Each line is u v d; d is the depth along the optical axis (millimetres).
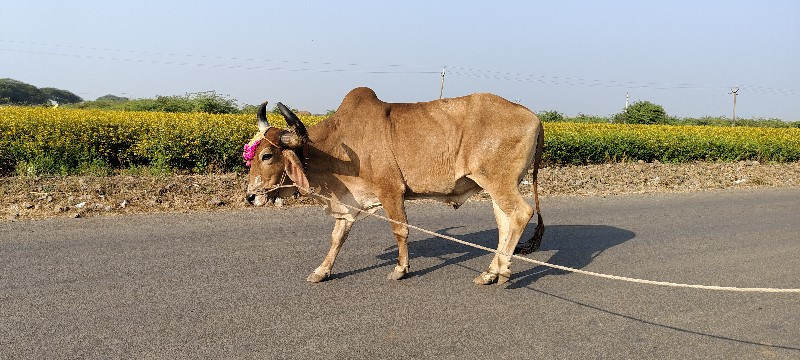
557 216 10430
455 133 6090
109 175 12281
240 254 6965
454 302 5727
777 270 7297
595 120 44344
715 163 21625
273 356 4395
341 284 6113
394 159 6070
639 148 20469
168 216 8750
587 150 19203
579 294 6129
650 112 45750
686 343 4977
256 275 6238
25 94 83000
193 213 9039
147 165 13883
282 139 5793
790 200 13406
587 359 4586
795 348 4945
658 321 5449
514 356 4582
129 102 31969
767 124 56406
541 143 6438
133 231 7781
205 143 13375
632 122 45625
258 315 5156
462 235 8531
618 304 5863
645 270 7125
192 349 4441
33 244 6977
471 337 4906
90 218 8383
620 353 4723
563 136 19016
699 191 14555
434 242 8039
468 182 6305
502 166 6047
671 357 4695
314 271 6199
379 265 6848
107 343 4484
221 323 4945
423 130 6098
